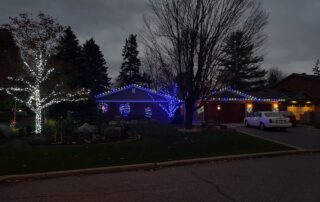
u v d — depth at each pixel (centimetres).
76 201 612
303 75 4328
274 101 3647
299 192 663
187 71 1944
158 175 846
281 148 1352
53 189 703
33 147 1282
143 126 2695
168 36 1941
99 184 747
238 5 1775
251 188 698
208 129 2348
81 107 3216
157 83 3359
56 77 2558
